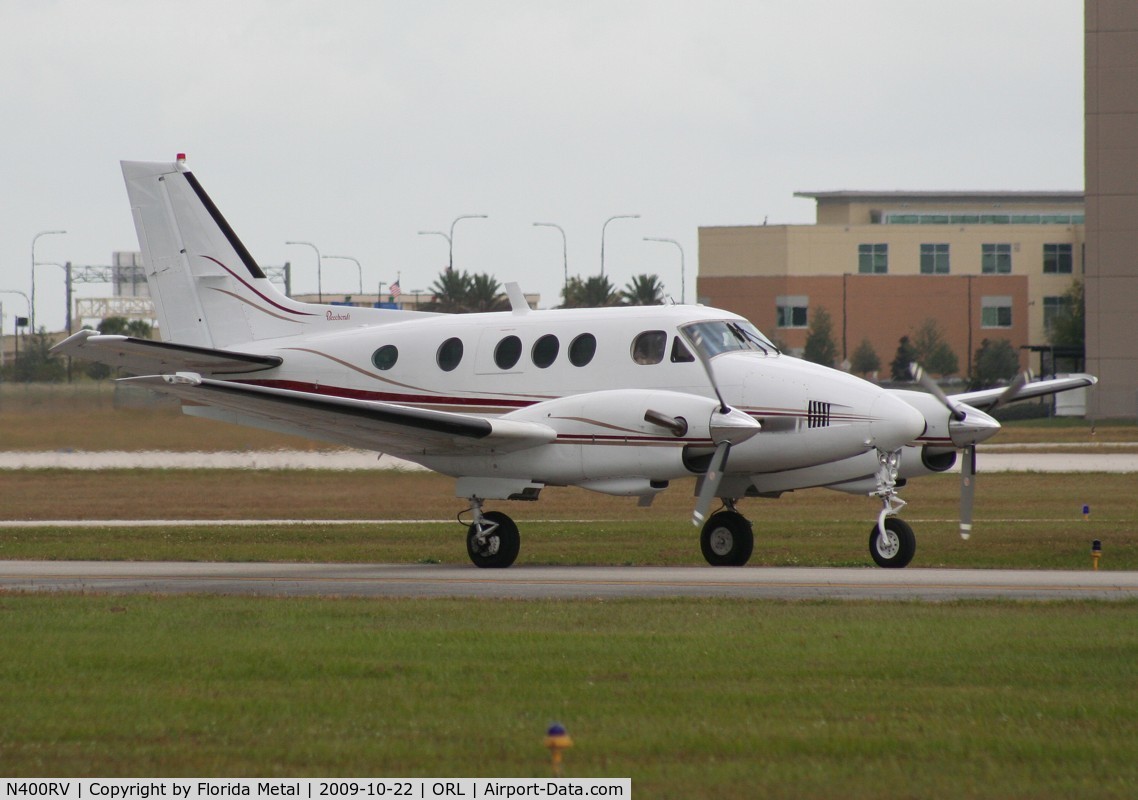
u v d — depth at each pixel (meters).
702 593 52.16
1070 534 79.81
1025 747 28.84
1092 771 27.33
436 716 31.86
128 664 37.72
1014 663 36.78
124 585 57.00
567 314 68.44
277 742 29.80
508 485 64.56
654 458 61.03
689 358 64.12
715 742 29.50
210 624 44.38
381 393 71.69
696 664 37.22
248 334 78.88
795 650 38.94
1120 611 45.41
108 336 70.94
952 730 30.25
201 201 80.12
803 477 64.81
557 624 43.91
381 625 43.97
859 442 61.03
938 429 63.53
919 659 37.44
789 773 27.34
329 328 77.06
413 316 75.31
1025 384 69.56
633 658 38.09
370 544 79.81
